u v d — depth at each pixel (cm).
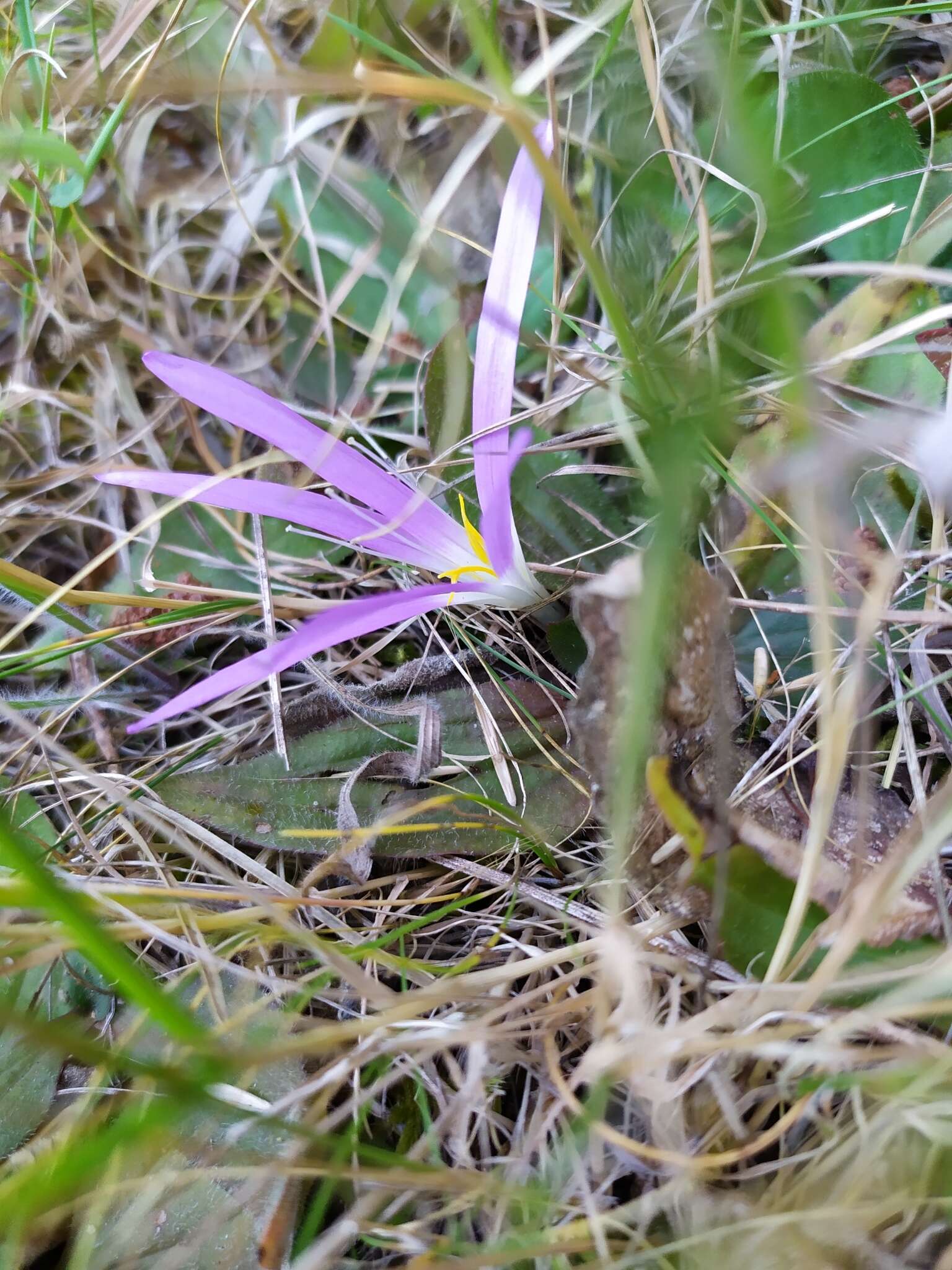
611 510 12
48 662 13
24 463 15
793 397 7
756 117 12
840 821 9
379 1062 9
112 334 14
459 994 9
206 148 15
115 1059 6
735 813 9
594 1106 7
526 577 11
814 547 7
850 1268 7
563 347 13
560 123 14
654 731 8
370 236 14
